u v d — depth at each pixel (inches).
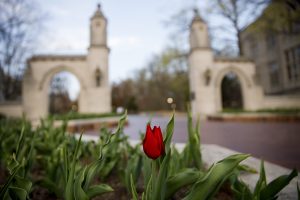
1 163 112.1
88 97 617.9
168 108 1925.4
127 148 123.0
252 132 322.7
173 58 1099.9
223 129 378.6
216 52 1005.8
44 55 628.7
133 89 2410.2
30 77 608.7
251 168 86.0
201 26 729.6
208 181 47.2
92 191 58.4
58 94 1469.0
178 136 300.7
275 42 984.3
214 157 110.7
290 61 897.5
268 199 49.6
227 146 212.7
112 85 2316.7
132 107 2144.4
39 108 599.8
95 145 121.0
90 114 534.6
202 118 666.8
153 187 47.9
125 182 78.7
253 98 683.4
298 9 577.6
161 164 48.5
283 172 88.0
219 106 695.1
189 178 57.0
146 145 44.9
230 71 713.0
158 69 1910.7
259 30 699.4
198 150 83.6
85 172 57.3
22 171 66.1
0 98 917.2
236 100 1040.2
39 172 109.1
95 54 637.9
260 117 541.6
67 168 60.1
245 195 55.3
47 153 109.0
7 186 48.9
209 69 676.7
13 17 871.7
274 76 1002.1
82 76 629.9
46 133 126.5
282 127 378.6
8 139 119.3
